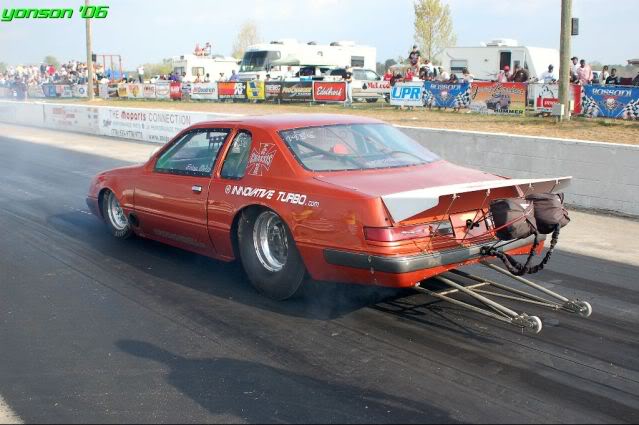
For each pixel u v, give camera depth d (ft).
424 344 13.52
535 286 15.10
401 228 13.55
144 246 21.40
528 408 10.91
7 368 12.67
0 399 11.43
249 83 81.41
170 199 18.56
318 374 12.22
